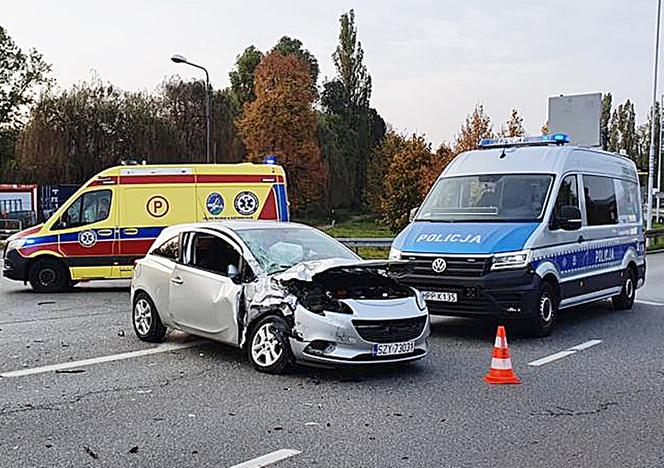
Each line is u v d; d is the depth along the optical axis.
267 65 56.84
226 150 49.81
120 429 6.18
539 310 10.48
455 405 6.99
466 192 11.59
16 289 16.91
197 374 8.17
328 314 7.76
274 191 16.91
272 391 7.45
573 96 21.67
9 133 57.16
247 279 8.48
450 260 10.29
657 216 55.75
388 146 62.94
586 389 7.66
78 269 16.09
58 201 39.94
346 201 70.19
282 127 54.97
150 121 46.03
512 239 10.38
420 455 5.58
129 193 16.20
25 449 5.66
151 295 9.77
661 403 7.12
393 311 7.97
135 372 8.27
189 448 5.70
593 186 12.45
